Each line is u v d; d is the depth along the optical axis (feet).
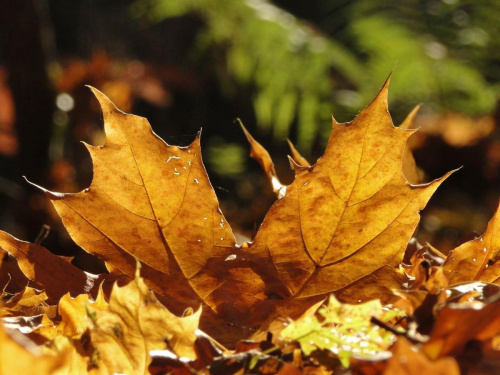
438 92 8.97
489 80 9.35
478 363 1.81
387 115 2.00
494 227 2.07
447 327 1.80
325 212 2.03
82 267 5.36
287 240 2.04
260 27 8.97
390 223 2.02
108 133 2.02
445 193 7.30
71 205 2.04
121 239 2.06
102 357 1.88
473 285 1.98
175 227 2.05
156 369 1.88
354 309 1.89
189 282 2.07
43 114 6.35
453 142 7.33
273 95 9.16
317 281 2.06
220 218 2.04
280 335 1.91
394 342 1.88
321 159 2.02
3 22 6.03
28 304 2.10
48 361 1.68
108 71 9.21
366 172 2.01
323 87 9.09
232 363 1.88
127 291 1.88
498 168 7.34
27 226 5.90
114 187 2.04
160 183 2.04
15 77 6.23
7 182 6.64
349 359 1.81
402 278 2.04
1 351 1.67
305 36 9.09
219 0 9.34
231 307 2.07
